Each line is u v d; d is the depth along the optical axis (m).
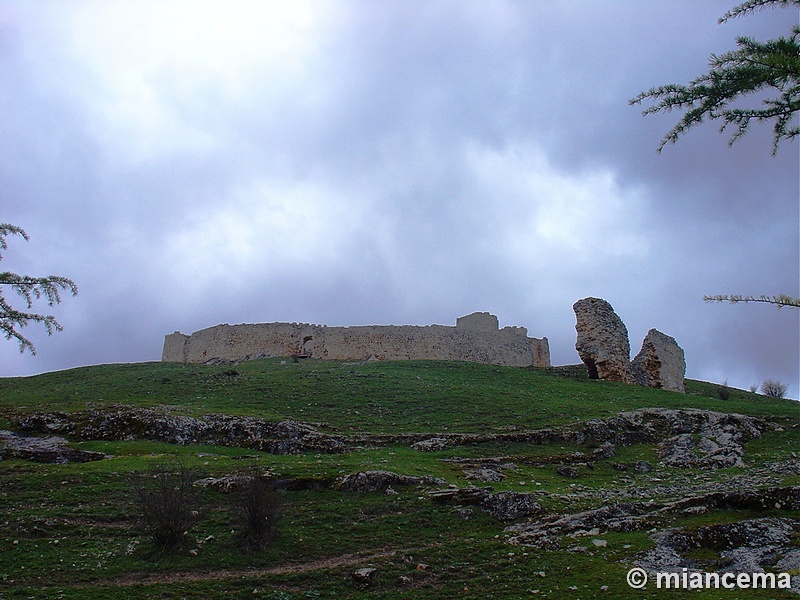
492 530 22.03
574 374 59.66
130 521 21.72
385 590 17.69
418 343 70.62
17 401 44.66
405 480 25.70
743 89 13.97
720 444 33.09
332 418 38.16
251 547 20.00
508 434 34.53
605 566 18.48
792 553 18.56
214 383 47.84
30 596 16.48
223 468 27.12
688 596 16.34
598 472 30.12
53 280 24.03
